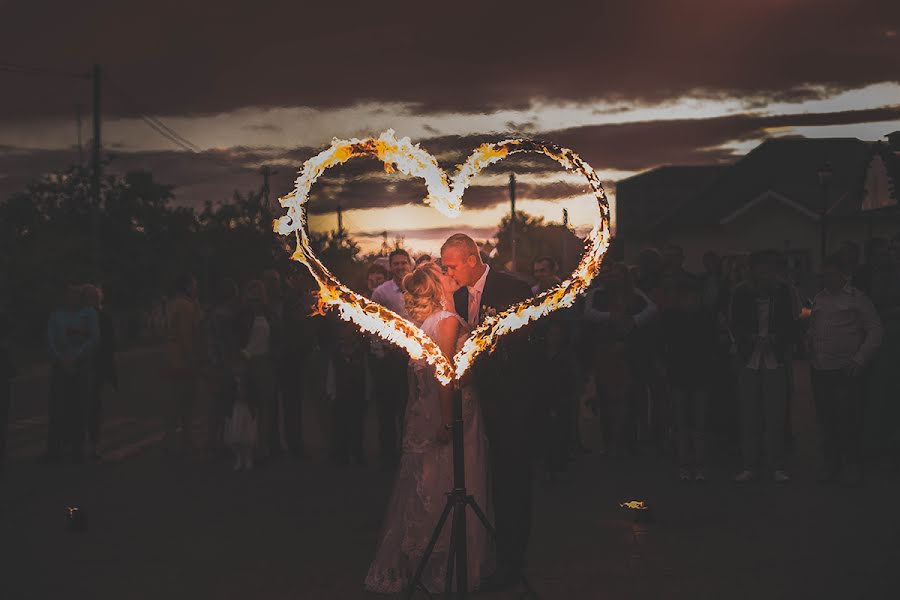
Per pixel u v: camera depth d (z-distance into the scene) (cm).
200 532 862
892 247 1174
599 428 1502
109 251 5178
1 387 1226
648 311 1220
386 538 685
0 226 4406
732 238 4534
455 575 673
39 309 4206
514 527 687
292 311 1250
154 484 1103
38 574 734
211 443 1284
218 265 6094
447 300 694
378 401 1175
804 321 1182
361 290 1244
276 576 723
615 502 956
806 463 1165
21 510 965
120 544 823
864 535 804
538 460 1209
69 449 1398
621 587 677
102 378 1310
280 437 1378
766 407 1054
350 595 676
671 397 1074
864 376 1153
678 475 1099
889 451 1145
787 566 719
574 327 1245
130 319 5800
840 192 4634
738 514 893
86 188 5134
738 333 1067
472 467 685
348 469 1185
